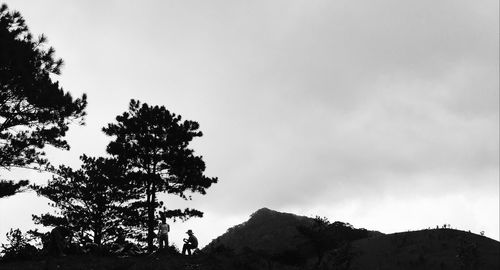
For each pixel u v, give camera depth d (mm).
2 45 19438
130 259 22016
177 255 23922
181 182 31953
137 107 33969
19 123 20453
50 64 21750
